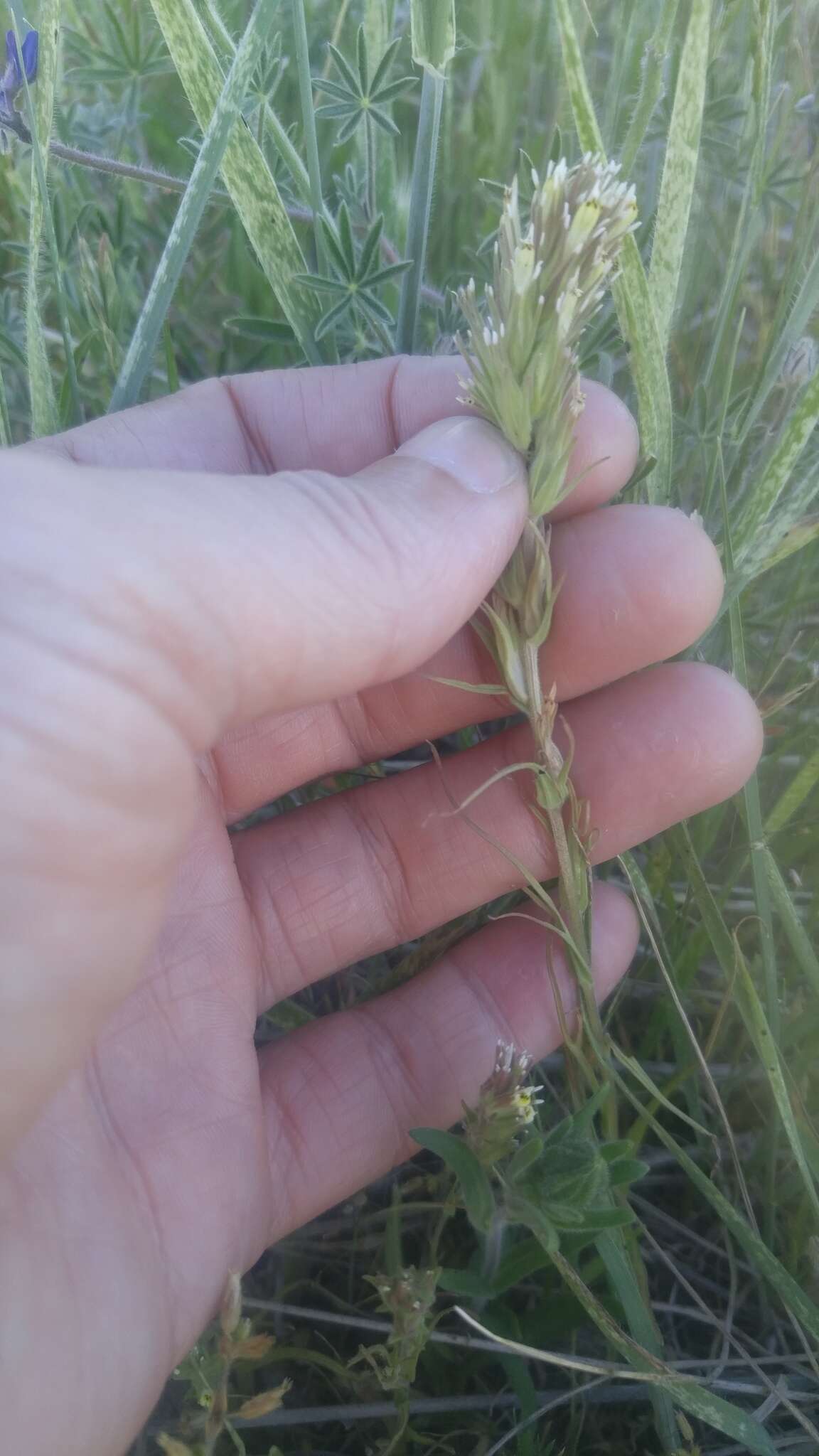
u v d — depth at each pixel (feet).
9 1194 0.30
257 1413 0.28
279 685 0.31
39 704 0.25
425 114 0.39
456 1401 0.36
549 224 0.26
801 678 0.45
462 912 0.45
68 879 0.26
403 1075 0.43
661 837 0.44
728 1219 0.34
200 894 0.41
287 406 0.43
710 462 0.44
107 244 0.46
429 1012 0.43
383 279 0.42
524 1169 0.30
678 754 0.39
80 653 0.26
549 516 0.39
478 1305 0.36
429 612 0.32
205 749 0.31
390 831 0.44
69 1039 0.27
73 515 0.26
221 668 0.29
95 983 0.27
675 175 0.34
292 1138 0.41
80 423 0.46
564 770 0.33
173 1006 0.38
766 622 0.48
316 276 0.41
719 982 0.45
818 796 0.44
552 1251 0.29
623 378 0.50
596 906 0.43
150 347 0.37
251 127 0.44
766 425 0.49
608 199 0.26
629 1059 0.35
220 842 0.42
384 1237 0.40
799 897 0.45
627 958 0.43
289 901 0.43
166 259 0.36
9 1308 0.29
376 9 0.44
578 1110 0.36
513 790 0.43
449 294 0.47
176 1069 0.38
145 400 0.50
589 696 0.41
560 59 0.60
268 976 0.44
